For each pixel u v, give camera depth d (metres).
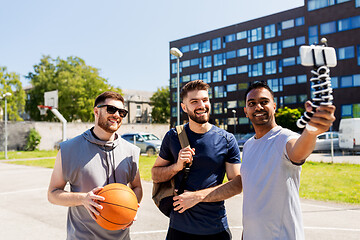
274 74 42.47
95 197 1.91
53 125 28.73
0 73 38.50
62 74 42.22
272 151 1.92
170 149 2.57
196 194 2.22
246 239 1.97
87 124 31.34
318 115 1.31
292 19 41.00
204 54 50.22
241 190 2.32
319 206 6.06
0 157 20.20
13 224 5.22
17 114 40.47
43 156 20.62
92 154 2.21
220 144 2.46
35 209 6.27
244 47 45.72
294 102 40.38
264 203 1.89
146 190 8.14
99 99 2.28
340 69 28.92
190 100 2.42
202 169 2.38
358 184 8.30
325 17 29.88
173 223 2.41
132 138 19.78
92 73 43.34
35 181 9.98
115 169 2.26
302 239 1.83
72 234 2.15
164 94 61.25
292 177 1.87
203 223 2.31
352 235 4.36
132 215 2.03
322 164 13.10
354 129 17.66
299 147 1.57
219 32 48.56
